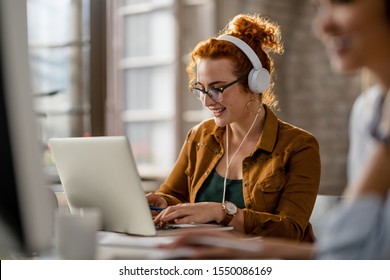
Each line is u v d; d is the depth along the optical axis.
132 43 4.72
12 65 0.94
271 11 4.65
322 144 4.72
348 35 1.02
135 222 1.55
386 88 1.04
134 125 4.74
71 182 1.69
